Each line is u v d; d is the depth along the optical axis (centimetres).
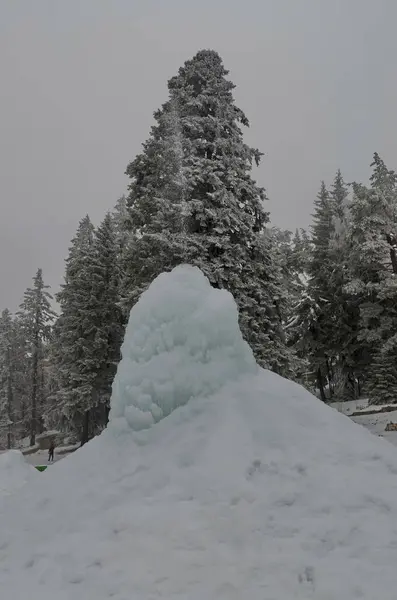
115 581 333
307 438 446
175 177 1541
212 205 1534
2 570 378
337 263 3281
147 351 539
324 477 396
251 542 344
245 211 1655
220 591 309
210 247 1516
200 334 531
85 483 467
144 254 1511
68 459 533
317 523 352
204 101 1700
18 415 4600
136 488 431
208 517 371
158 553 349
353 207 2730
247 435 450
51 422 3759
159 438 486
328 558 323
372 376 2703
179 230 1485
